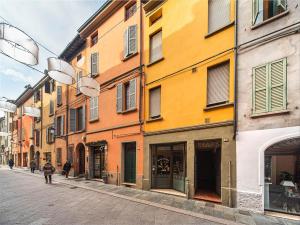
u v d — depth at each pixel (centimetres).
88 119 1875
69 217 777
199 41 1065
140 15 1420
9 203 1005
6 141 4900
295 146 770
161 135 1209
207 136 991
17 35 509
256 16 871
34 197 1138
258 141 828
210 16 1049
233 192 884
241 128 880
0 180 1939
